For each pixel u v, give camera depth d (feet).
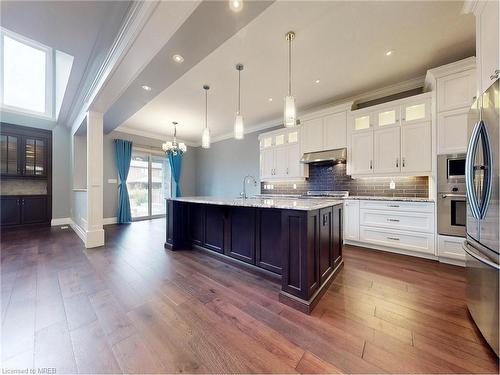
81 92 11.66
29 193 16.15
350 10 6.44
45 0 5.79
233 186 20.86
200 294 6.30
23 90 15.26
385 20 6.84
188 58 7.03
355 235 11.14
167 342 4.33
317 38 7.65
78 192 14.48
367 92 11.96
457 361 3.84
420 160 9.71
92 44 7.73
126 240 12.69
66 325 4.84
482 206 4.50
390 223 10.05
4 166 14.62
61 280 7.18
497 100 4.05
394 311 5.41
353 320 5.05
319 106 14.06
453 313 5.29
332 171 13.80
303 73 10.04
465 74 8.14
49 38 7.44
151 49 6.60
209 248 9.81
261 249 7.75
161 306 5.65
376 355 3.99
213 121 17.31
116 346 4.21
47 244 11.60
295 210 5.75
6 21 6.59
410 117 10.19
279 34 7.44
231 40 7.72
